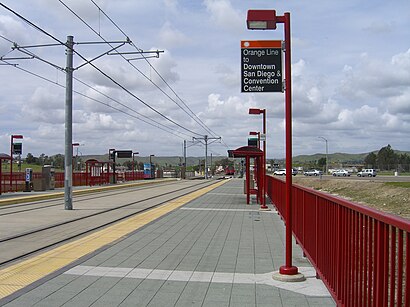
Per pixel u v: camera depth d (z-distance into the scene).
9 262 8.50
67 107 19.78
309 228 8.08
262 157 21.86
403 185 35.22
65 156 19.53
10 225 13.97
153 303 5.92
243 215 16.88
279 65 7.42
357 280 4.51
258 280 7.13
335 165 136.38
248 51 7.46
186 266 8.09
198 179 78.06
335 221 5.64
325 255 6.39
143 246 10.11
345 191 40.91
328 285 6.10
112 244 10.35
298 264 8.30
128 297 6.18
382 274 3.71
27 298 6.10
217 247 10.04
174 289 6.60
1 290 6.51
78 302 5.94
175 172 93.19
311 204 7.85
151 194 31.14
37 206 21.38
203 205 21.39
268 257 8.95
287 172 7.26
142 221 14.84
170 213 17.50
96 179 49.31
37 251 9.62
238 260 8.64
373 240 3.95
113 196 29.05
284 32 7.34
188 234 11.97
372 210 4.05
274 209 19.30
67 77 20.02
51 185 37.03
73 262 8.38
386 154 112.19
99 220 15.26
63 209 19.53
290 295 6.31
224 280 7.12
